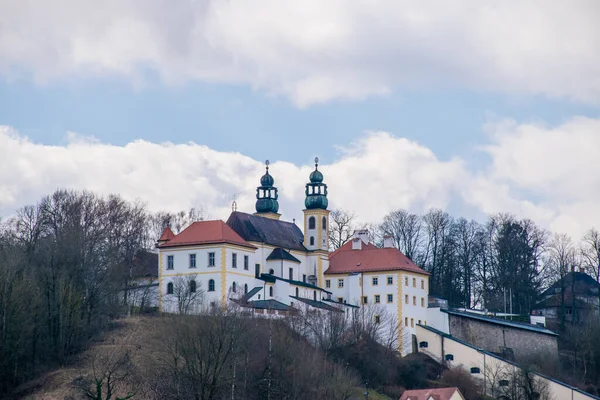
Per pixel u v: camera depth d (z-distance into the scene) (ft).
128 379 526.57
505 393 643.45
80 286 593.01
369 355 618.85
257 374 533.14
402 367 640.58
